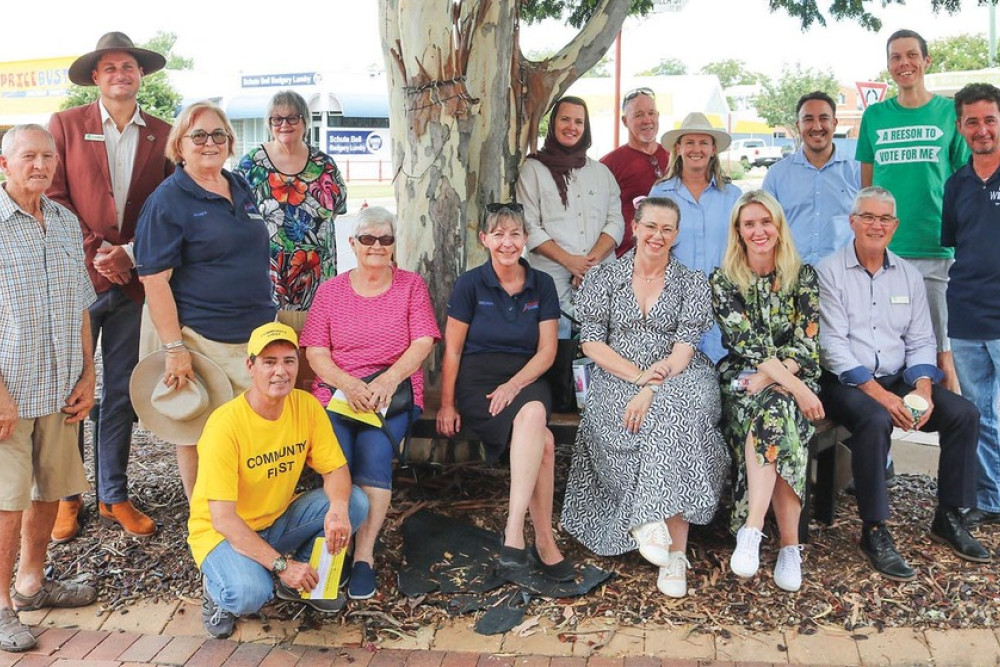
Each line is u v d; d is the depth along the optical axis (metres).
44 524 3.76
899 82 5.21
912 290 4.39
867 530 4.05
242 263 4.02
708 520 3.95
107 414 4.38
